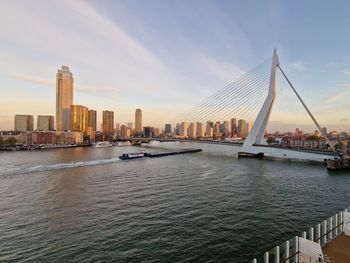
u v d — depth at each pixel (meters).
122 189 50.25
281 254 18.23
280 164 91.50
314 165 88.62
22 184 55.69
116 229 29.34
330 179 61.47
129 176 65.81
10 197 44.62
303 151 100.00
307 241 12.56
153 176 65.81
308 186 53.12
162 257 22.77
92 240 26.52
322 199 42.56
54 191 48.88
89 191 48.72
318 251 11.93
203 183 56.06
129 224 30.84
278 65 112.12
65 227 30.28
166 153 138.62
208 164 92.50
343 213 16.52
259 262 21.56
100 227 30.05
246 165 89.00
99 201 41.47
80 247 25.00
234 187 51.72
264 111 118.19
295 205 38.88
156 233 27.98
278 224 30.55
